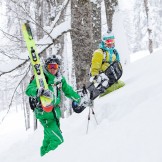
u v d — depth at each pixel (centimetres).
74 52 838
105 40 752
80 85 837
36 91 616
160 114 404
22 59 968
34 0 2156
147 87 607
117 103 611
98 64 742
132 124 425
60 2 1523
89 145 434
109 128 467
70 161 414
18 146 916
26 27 635
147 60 1016
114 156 354
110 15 1303
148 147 330
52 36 929
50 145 657
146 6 3127
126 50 1263
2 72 971
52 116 656
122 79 862
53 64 632
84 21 813
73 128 718
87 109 831
